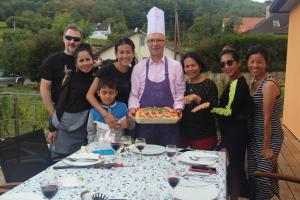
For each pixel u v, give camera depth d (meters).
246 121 3.65
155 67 3.71
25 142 3.11
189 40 28.53
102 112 3.50
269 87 3.48
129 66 3.84
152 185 2.38
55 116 3.92
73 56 4.25
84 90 3.92
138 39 24.72
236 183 3.69
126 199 2.15
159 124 3.63
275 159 3.63
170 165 2.84
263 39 18.61
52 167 2.77
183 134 3.76
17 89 21.98
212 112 3.73
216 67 19.28
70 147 3.94
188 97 3.57
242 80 3.67
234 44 19.02
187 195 2.16
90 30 31.61
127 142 3.22
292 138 7.88
